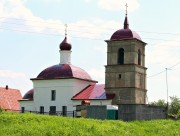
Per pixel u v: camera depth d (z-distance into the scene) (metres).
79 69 88.81
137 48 81.38
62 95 85.25
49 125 40.31
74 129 40.16
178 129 51.81
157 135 46.09
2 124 40.06
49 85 87.19
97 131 41.56
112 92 80.50
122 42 80.94
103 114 61.09
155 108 66.56
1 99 102.12
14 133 36.97
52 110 86.00
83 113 62.59
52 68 88.69
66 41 90.56
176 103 119.62
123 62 80.62
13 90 108.75
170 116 77.56
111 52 81.94
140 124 52.72
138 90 80.19
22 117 42.59
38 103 87.88
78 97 83.12
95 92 82.50
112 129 44.38
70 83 84.81
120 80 80.12
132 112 61.16
